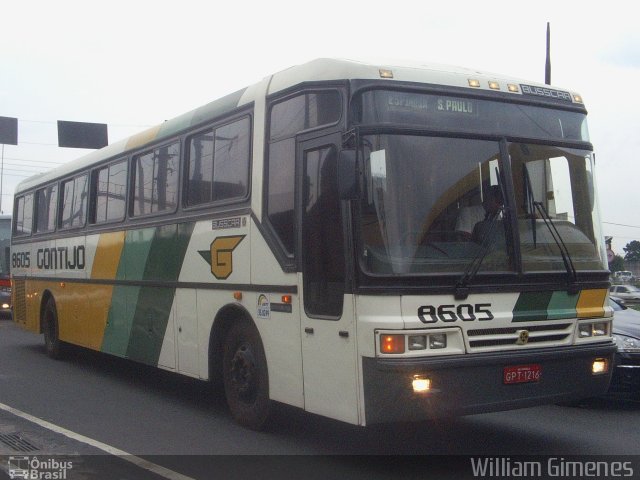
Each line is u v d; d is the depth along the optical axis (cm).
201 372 877
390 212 632
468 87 689
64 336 1327
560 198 712
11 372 1245
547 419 876
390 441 770
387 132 645
